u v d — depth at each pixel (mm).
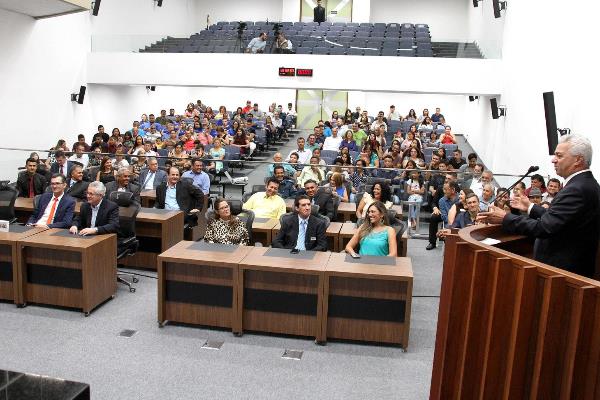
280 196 7328
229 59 12531
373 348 4348
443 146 12586
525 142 10047
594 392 1951
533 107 9602
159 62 12766
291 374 3883
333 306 4363
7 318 4699
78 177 7270
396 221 5383
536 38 9625
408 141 12031
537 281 2100
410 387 3754
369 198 6621
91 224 5426
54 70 11922
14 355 4027
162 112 14898
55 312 4867
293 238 5254
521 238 2902
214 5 20562
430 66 12141
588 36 7090
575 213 2318
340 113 19234
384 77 12227
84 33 12898
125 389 3596
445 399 2441
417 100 19094
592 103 6840
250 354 4172
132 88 15523
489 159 13594
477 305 2297
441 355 2490
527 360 2123
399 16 19781
